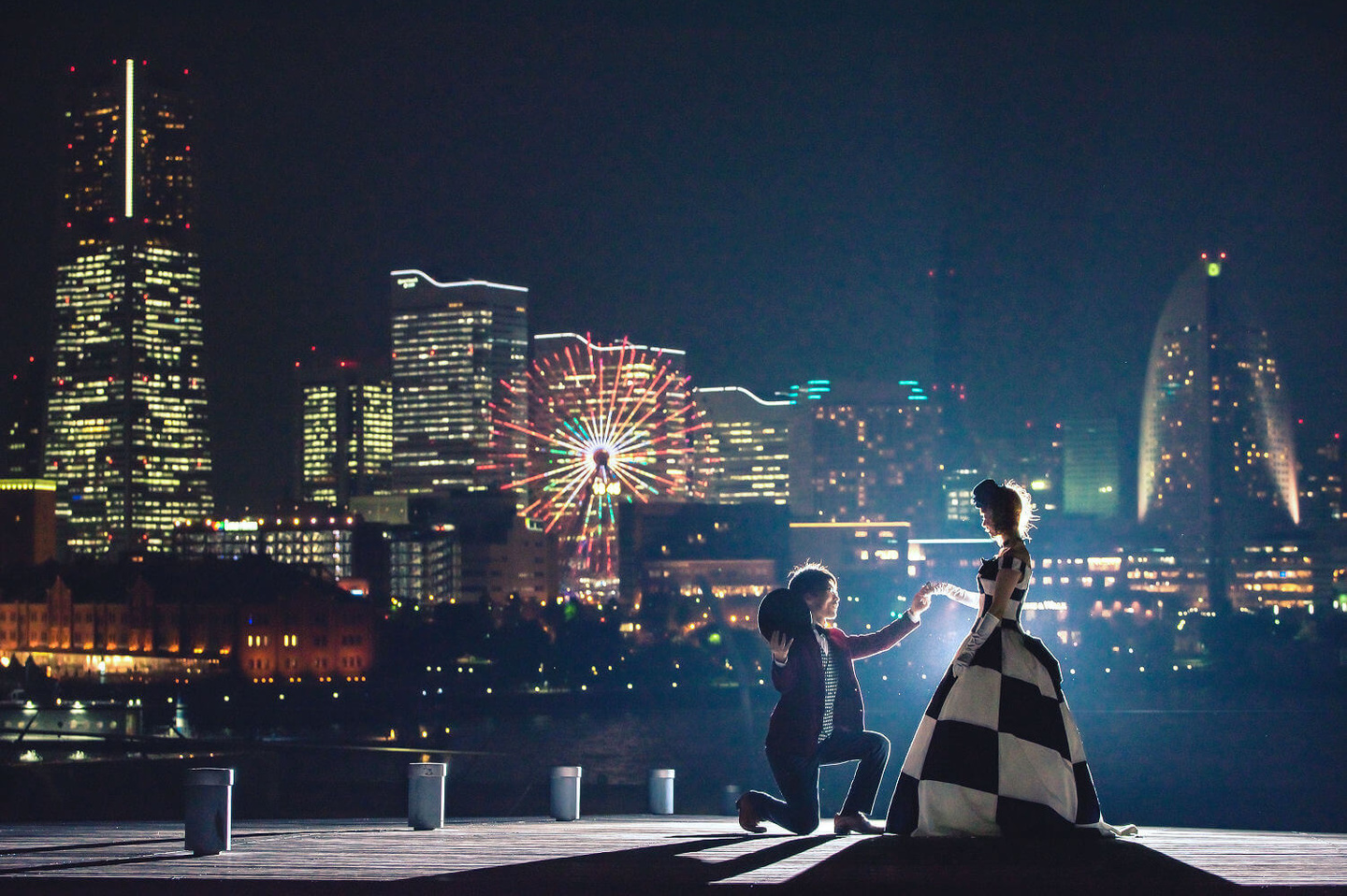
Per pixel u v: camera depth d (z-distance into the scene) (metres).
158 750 163.62
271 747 167.62
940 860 14.88
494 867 15.37
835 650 18.59
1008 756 16.00
